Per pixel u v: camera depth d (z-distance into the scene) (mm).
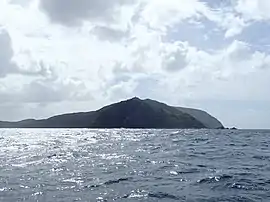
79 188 20609
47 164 33250
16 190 20203
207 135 113000
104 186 21172
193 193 18562
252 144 62438
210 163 32562
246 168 28672
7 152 48156
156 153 44188
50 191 19781
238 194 18094
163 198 17500
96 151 48812
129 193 18875
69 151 49125
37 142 75562
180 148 52625
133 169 28938
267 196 17562
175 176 24734
